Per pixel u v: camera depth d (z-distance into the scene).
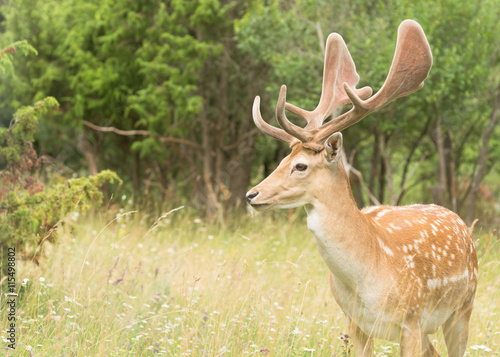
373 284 5.06
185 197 18.75
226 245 10.91
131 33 15.76
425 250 5.41
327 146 4.90
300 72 14.55
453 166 17.08
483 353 6.16
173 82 15.52
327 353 5.84
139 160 18.47
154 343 5.70
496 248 9.63
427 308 5.39
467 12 13.84
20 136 7.09
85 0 16.56
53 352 5.25
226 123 17.88
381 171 20.23
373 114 15.20
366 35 14.36
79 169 21.17
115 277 7.26
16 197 6.94
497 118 15.62
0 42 15.68
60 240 7.66
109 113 16.75
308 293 7.59
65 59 16.27
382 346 6.39
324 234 4.98
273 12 15.07
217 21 15.84
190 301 6.40
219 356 5.12
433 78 13.91
